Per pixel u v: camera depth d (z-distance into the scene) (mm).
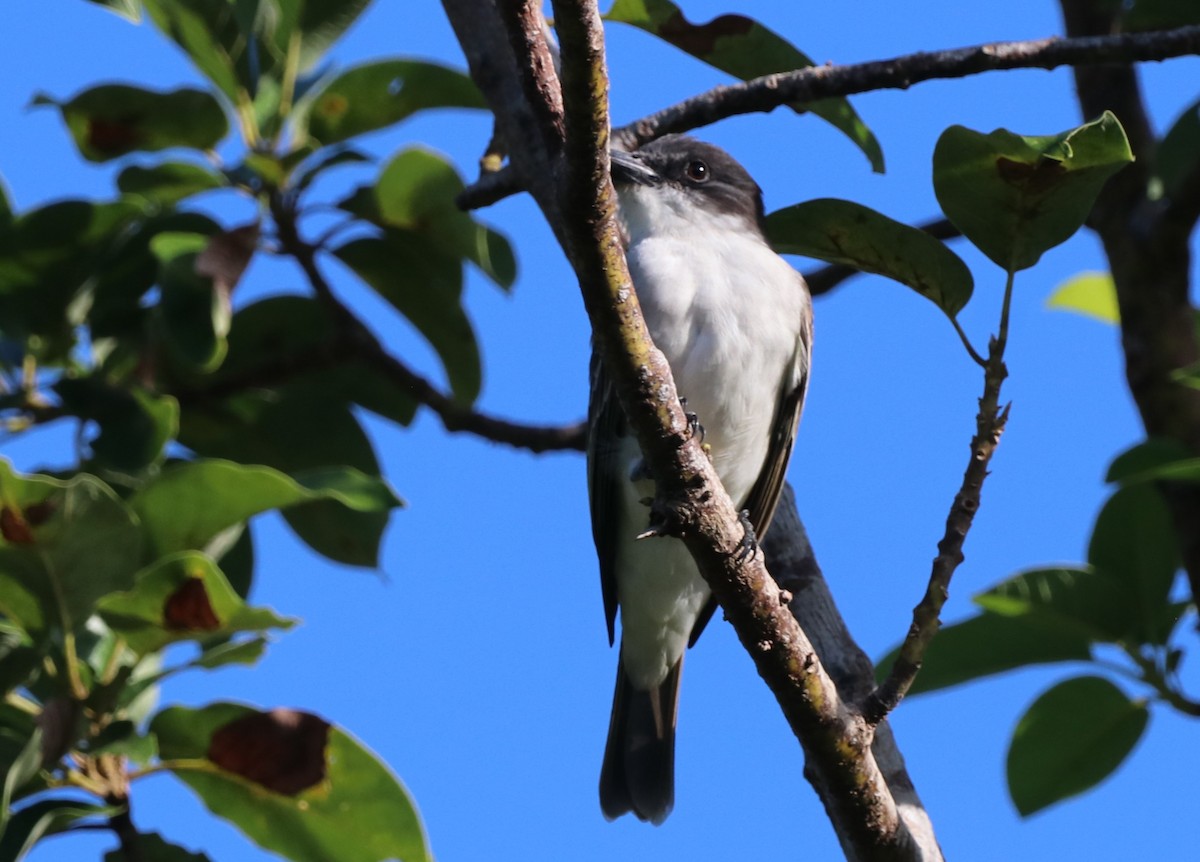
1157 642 9195
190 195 10633
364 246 10727
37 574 7438
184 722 8047
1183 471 8117
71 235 9812
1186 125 9992
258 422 10758
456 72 10242
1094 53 7949
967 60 8008
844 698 7547
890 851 6594
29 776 7461
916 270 6707
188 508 7945
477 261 10547
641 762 10500
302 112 10445
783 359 9906
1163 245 10250
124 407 9305
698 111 8289
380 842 8156
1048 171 6055
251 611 7711
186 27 10188
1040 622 9133
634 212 10383
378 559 10281
